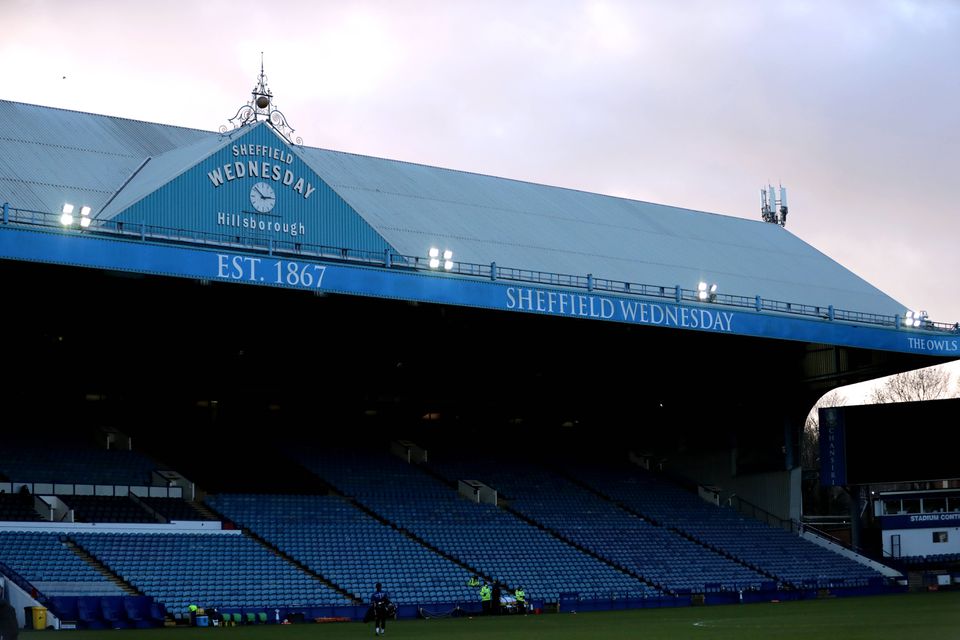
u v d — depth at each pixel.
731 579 68.12
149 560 50.88
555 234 67.88
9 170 52.88
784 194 87.94
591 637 37.00
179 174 50.25
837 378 77.38
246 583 51.31
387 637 38.94
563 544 66.56
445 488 71.19
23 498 55.91
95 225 46.91
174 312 60.72
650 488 79.88
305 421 73.69
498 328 66.38
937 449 74.81
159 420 67.81
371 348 70.81
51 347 64.38
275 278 50.03
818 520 109.06
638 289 63.28
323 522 61.28
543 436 83.00
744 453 81.25
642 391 83.56
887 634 34.66
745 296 67.38
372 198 63.34
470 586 57.41
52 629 43.19
